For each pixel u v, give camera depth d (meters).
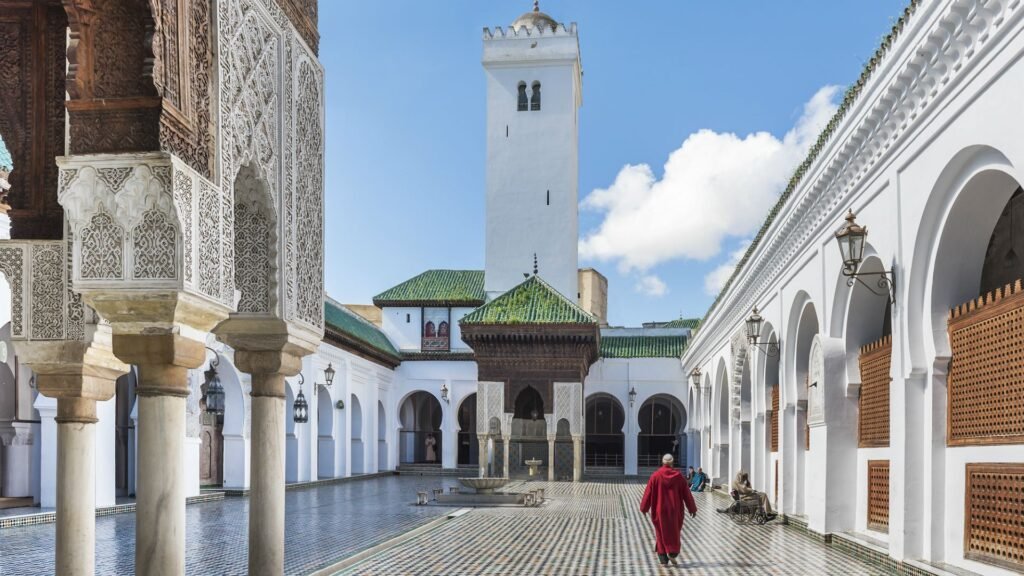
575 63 36.47
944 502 7.75
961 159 6.90
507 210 36.19
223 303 5.59
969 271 7.69
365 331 31.73
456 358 34.78
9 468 16.11
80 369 6.23
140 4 5.00
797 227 12.11
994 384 6.87
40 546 10.96
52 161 6.38
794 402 13.17
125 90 5.12
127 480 18.72
